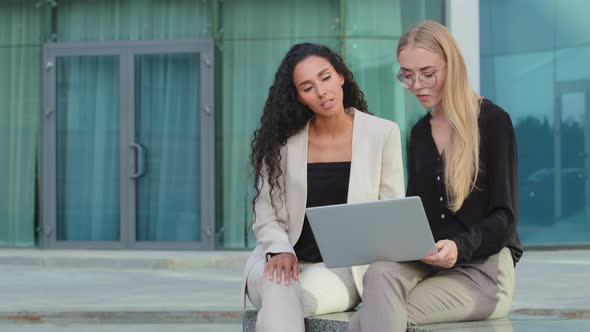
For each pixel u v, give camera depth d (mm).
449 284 4293
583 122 15062
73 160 15266
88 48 15180
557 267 12594
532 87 15125
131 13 15133
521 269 12430
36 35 15289
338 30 14820
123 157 15164
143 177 15164
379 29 14828
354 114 4816
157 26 15094
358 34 14812
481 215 4395
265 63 14930
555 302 9266
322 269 4672
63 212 15305
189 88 15055
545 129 15109
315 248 4770
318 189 4750
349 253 4219
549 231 15109
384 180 4746
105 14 15172
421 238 4074
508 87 15133
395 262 4195
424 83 4398
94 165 15227
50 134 15266
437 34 4383
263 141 4773
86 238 15266
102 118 15203
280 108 4746
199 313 9203
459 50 4391
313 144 4797
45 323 9109
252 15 14930
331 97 4609
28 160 15328
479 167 4375
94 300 10125
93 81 15211
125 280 12070
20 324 9078
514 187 4379
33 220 15352
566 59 15086
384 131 4738
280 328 4363
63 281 12000
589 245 15031
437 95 4434
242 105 14969
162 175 15125
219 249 15000
